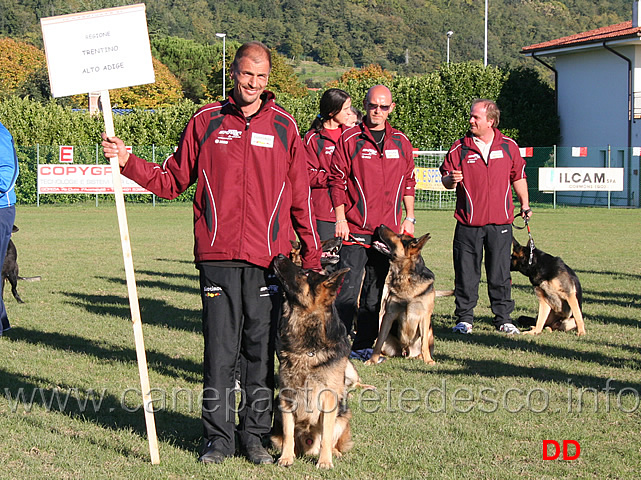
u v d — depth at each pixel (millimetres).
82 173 29672
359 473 4199
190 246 17078
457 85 33656
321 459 4312
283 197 4445
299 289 4246
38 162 29453
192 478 4074
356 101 33875
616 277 12289
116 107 51406
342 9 141875
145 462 4266
